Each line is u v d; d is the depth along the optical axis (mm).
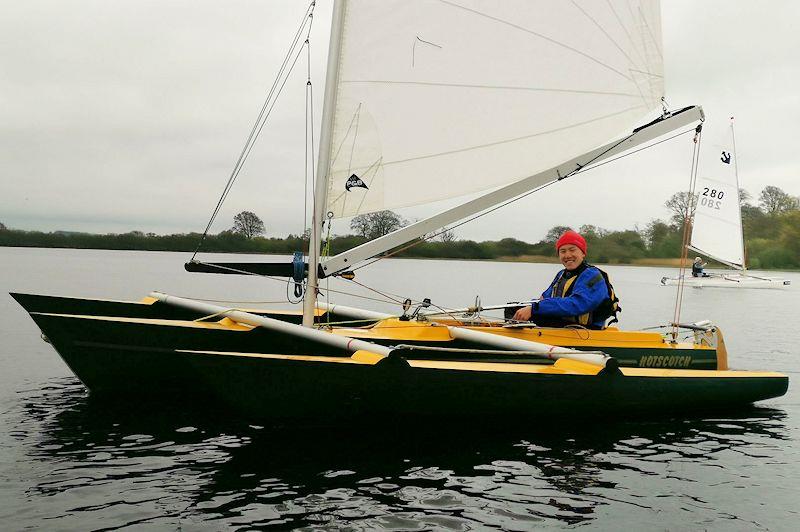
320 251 5707
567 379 5109
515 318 6188
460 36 5789
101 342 5559
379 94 5668
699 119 6340
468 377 4840
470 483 4012
